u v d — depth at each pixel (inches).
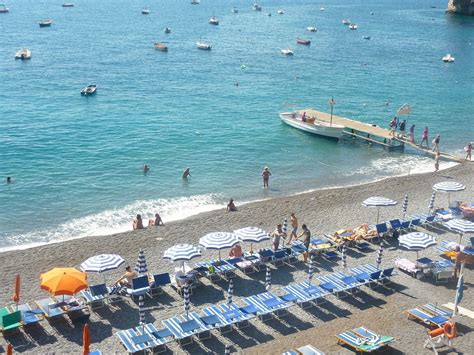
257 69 3944.4
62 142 2123.5
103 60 4234.7
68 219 1461.6
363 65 4210.1
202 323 866.8
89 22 7347.4
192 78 3560.5
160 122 2449.6
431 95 3171.8
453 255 1144.8
